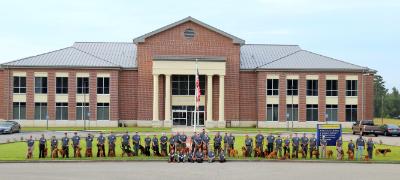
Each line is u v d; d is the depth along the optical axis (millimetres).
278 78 84375
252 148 41062
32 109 82062
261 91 84188
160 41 83938
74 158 38125
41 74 82125
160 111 83312
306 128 82750
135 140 40281
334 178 28938
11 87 81812
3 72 82188
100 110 82938
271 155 39000
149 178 28562
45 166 34125
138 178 28531
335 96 84625
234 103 84625
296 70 84188
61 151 38781
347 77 84688
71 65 82250
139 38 83438
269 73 84312
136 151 40156
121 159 37531
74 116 82438
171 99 84188
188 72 82000
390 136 67750
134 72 84438
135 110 84250
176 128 77875
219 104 83188
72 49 87812
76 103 82562
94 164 35562
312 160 37938
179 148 38344
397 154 43094
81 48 90812
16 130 66188
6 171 31234
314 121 84438
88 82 82688
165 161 37531
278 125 84188
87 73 82688
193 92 84375
